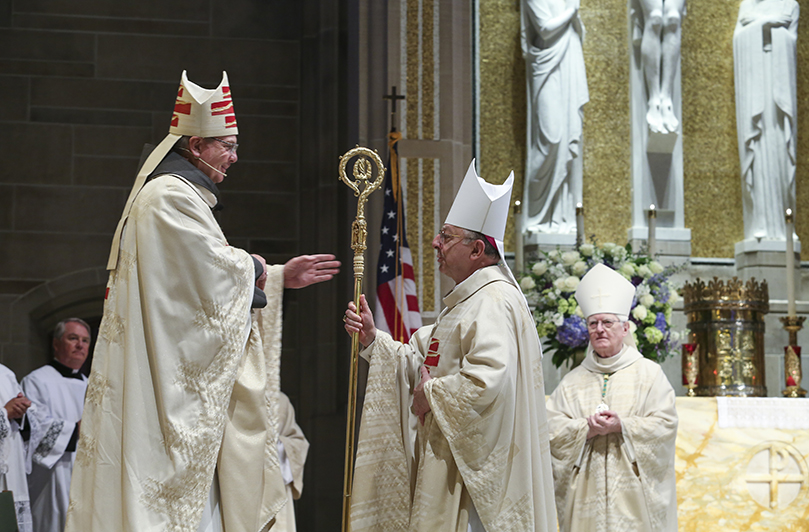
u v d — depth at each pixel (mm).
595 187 7969
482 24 8023
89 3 8750
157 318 3275
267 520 3514
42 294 8391
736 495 5371
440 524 3533
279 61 9008
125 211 3479
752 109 8031
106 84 8695
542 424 3730
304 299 8672
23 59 8594
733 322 6223
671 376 7574
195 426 3283
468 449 3469
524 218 7715
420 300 6691
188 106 3619
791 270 6566
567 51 7703
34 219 8461
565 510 4664
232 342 3418
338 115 8664
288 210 8852
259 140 8914
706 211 8133
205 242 3375
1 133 8477
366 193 3939
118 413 3254
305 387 8516
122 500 3156
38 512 6355
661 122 7898
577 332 5656
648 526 4500
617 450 4645
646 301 5805
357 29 7707
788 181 7988
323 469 8156
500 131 7910
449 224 3918
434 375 3760
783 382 7676
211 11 8961
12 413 5891
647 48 7965
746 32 8133
